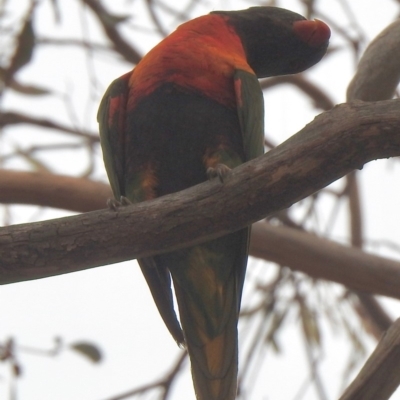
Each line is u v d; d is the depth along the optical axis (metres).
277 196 7.87
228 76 9.98
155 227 7.97
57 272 8.12
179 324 10.30
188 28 10.48
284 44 11.06
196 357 9.73
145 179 10.00
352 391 8.73
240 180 7.86
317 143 7.66
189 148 9.86
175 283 9.91
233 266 9.91
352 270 13.07
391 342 8.68
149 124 9.89
